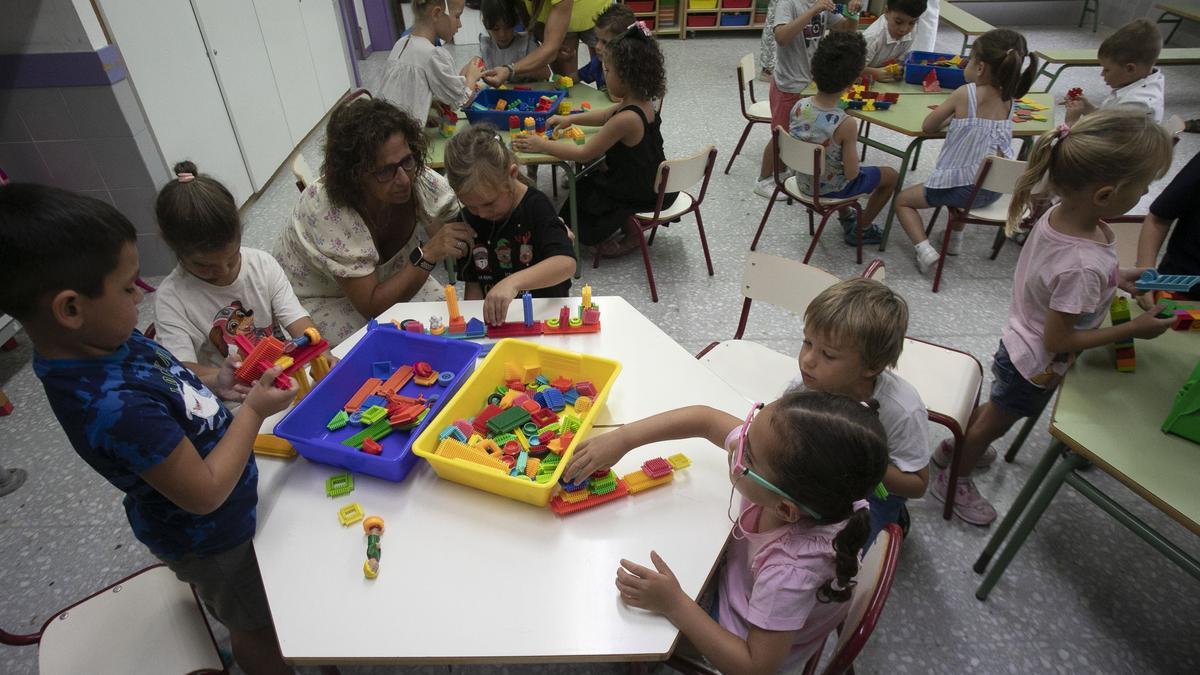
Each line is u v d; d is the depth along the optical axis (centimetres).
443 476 117
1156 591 168
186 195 124
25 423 228
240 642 132
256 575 117
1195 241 169
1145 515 188
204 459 99
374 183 168
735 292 296
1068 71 561
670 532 106
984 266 311
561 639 92
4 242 72
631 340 152
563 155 271
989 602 166
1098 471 203
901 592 169
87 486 203
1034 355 155
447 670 152
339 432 127
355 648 91
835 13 402
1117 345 143
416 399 132
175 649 116
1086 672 151
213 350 154
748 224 353
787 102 364
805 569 93
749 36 692
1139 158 124
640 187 285
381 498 114
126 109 275
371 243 178
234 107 357
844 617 110
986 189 270
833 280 170
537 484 105
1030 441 214
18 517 193
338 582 100
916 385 178
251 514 109
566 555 103
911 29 366
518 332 155
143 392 90
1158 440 126
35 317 79
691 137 452
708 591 121
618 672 152
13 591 172
